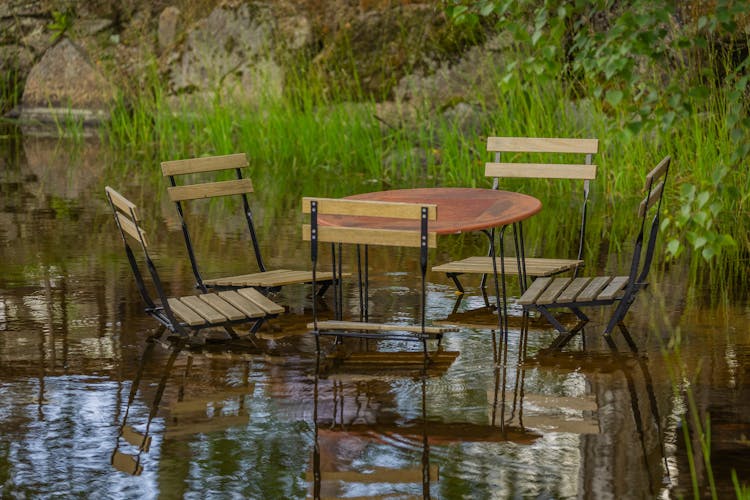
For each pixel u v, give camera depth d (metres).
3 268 11.34
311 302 9.95
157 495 5.79
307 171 18.52
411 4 21.39
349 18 21.95
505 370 7.87
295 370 7.91
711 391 7.34
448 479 5.95
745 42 14.45
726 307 9.53
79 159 20.23
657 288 10.27
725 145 13.77
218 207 15.23
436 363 8.06
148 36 25.31
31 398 7.31
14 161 19.89
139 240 8.30
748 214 13.45
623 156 15.77
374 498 5.71
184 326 8.95
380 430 6.69
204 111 21.14
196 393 7.41
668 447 6.37
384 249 12.38
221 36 23.38
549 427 6.71
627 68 9.69
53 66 25.70
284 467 6.14
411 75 20.75
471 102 18.97
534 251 12.15
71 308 9.69
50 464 6.20
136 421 6.88
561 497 5.70
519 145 10.36
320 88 20.77
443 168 17.53
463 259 11.15
